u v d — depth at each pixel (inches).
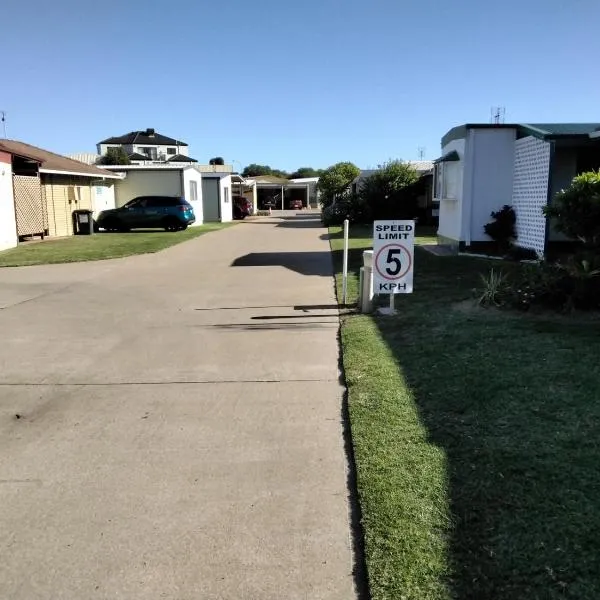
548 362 215.5
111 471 151.7
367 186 1262.3
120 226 1050.7
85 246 746.8
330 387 211.6
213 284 451.2
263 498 136.9
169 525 127.0
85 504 136.1
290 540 120.6
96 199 1090.7
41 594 106.7
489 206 562.6
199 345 273.9
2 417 189.6
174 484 144.3
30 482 146.9
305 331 295.7
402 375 211.9
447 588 102.5
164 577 110.5
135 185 1195.9
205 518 129.3
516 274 402.3
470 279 417.4
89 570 112.9
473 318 292.8
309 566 112.5
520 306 302.8
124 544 120.7
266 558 115.2
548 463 142.4
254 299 386.0
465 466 143.7
